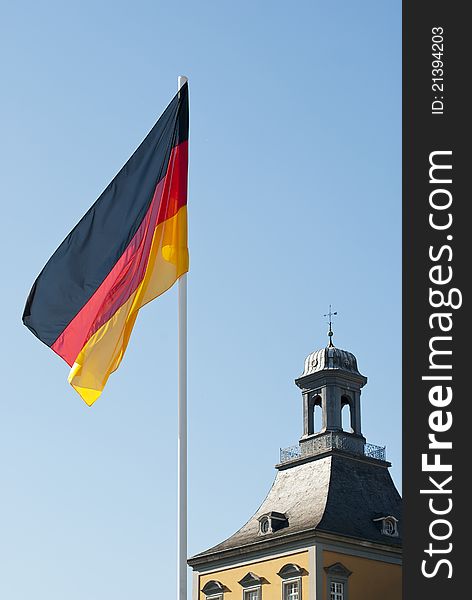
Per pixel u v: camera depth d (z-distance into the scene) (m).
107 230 22.88
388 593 89.12
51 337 22.55
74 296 22.55
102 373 22.38
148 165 23.25
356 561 88.12
